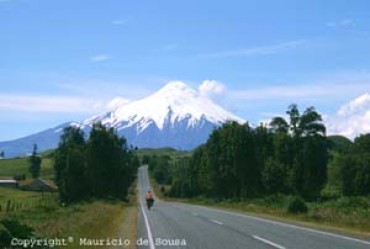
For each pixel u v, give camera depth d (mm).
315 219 38812
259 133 104625
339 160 100375
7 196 119125
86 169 100312
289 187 99000
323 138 103812
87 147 102062
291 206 48000
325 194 100125
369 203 47562
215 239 24156
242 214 48625
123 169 108875
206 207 72000
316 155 99875
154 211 55656
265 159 101000
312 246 21047
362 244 21750
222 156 99938
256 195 98062
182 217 43250
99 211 47438
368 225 31719
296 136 103562
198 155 137750
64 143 106000
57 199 103188
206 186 112625
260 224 34281
